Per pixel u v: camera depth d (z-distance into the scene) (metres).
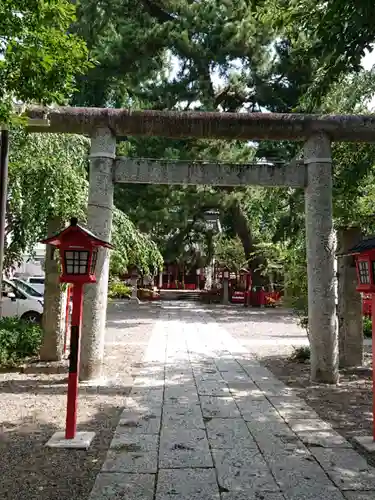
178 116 6.49
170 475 3.44
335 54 4.55
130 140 15.87
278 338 11.39
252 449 3.99
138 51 15.11
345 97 9.27
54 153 7.92
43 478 3.38
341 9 4.07
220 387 6.25
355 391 6.13
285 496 3.14
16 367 6.92
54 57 3.39
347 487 3.28
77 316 4.22
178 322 14.70
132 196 17.22
